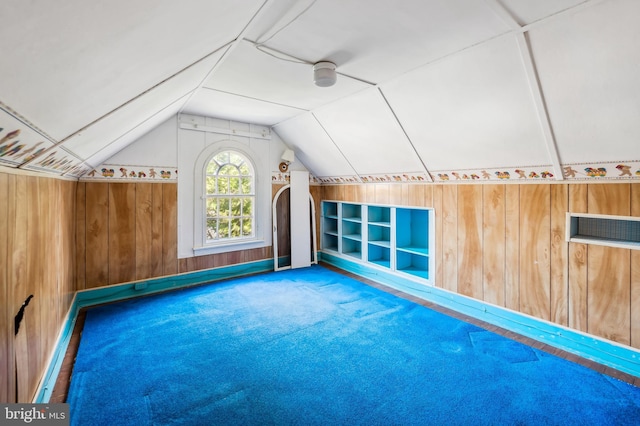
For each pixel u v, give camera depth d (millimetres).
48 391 2059
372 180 4641
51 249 2301
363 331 2990
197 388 2141
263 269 5074
